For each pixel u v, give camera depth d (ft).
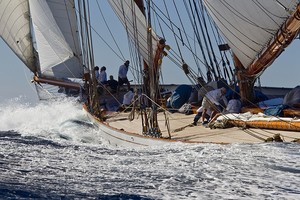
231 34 196.24
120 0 218.59
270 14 181.27
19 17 372.79
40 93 367.25
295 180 114.11
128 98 255.70
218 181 114.52
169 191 107.86
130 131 194.08
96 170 129.49
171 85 304.71
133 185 112.98
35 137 219.61
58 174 124.47
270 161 130.62
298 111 178.50
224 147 149.28
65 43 373.61
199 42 236.22
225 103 197.98
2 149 167.84
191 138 169.17
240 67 206.80
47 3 369.91
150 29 171.32
